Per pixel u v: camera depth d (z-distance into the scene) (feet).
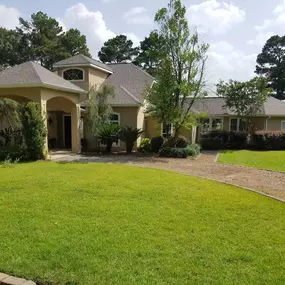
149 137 76.59
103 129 62.64
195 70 59.36
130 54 198.90
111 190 26.58
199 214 19.97
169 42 58.85
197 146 67.82
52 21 168.86
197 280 11.57
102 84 73.10
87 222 17.94
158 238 15.61
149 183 30.09
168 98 57.93
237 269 12.50
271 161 54.49
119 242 14.99
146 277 11.72
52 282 11.29
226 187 29.22
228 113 89.61
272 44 194.49
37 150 49.52
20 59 156.35
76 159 52.13
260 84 80.43
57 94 54.95
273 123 90.43
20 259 13.05
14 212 19.83
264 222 18.61
